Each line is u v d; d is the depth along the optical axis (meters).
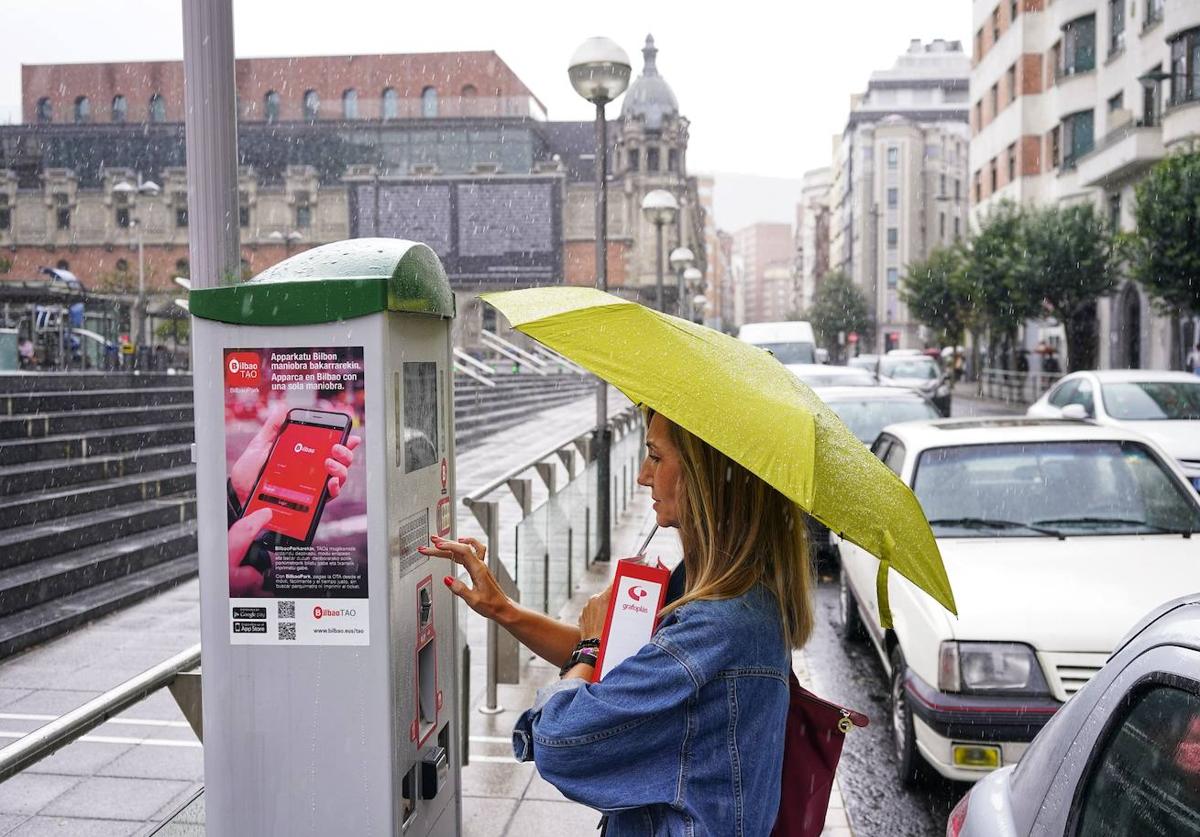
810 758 1.82
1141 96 34.69
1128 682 1.89
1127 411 12.42
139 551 8.83
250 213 72.50
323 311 2.63
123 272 68.12
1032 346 48.72
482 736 5.39
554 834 4.28
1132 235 26.08
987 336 51.28
